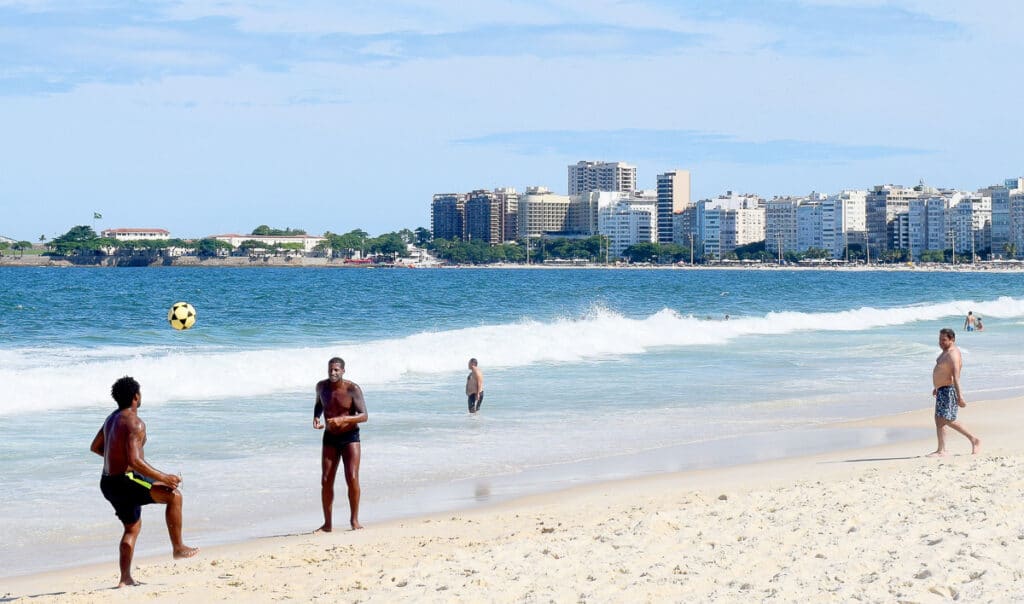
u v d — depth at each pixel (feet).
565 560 31.58
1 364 93.35
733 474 49.57
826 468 50.55
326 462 39.63
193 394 74.23
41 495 44.73
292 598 29.22
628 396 78.18
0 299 241.76
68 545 37.55
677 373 93.97
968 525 33.88
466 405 72.28
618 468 51.67
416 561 33.32
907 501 38.68
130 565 32.91
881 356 111.86
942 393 53.21
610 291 368.89
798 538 33.47
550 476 49.73
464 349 104.01
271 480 48.03
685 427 64.54
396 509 43.01
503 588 28.78
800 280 604.49
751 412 71.00
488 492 46.16
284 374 80.74
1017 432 61.11
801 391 82.12
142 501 31.50
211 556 35.55
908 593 26.68
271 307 225.76
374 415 67.26
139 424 31.14
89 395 70.49
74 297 261.85
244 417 65.16
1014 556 29.96
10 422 61.98
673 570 30.14
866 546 31.81
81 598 29.73
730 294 350.64
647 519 37.01
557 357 106.52
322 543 36.94
